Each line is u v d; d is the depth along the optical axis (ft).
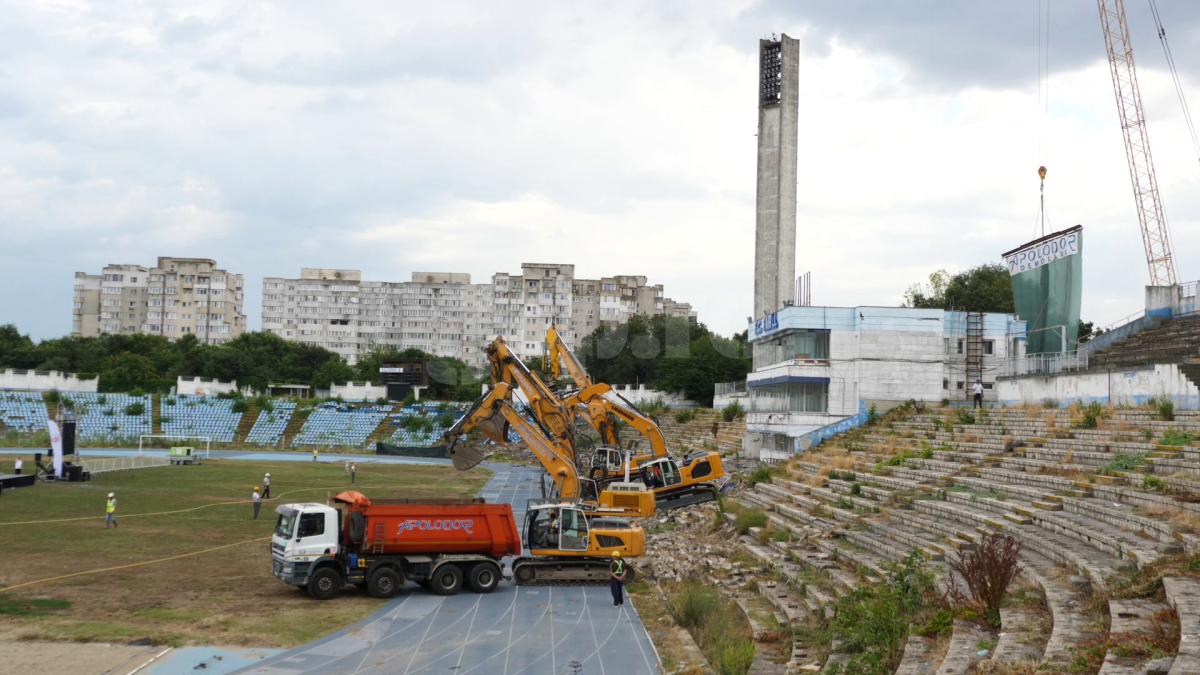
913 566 79.66
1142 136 277.44
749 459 240.73
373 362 534.78
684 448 282.77
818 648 75.41
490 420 148.87
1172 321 179.63
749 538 137.08
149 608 92.38
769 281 343.26
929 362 216.95
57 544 130.72
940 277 395.75
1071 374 161.48
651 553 135.23
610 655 79.92
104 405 408.87
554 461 147.84
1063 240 198.49
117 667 71.92
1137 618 56.13
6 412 379.96
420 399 458.50
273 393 478.18
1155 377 136.05
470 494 227.61
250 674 71.77
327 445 404.57
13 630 81.05
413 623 90.38
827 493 149.07
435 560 106.01
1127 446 112.37
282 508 104.63
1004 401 187.83
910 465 148.87
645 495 141.90
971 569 69.77
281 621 88.99
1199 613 51.83
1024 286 214.90
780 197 343.26
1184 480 88.58
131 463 276.21
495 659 77.92
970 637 62.44
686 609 92.12
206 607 94.02
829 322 218.38
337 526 102.63
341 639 83.46
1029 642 58.23
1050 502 99.45
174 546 133.18
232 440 404.98
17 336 529.86
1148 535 78.33
